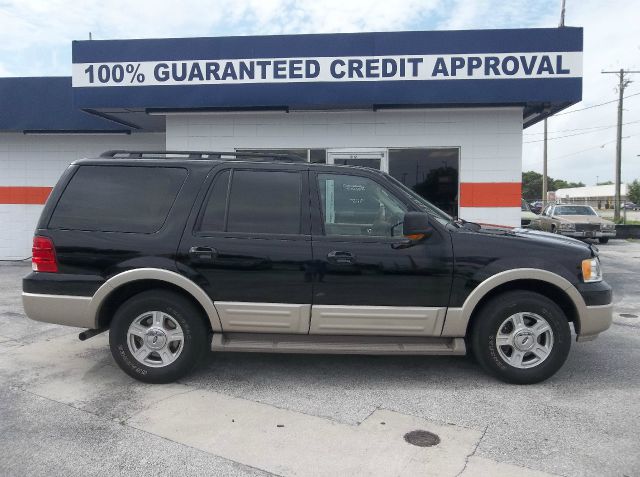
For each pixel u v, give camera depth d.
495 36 8.85
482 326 4.51
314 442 3.54
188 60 9.25
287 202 4.59
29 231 12.70
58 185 4.71
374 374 4.86
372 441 3.56
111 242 4.51
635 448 3.47
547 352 4.50
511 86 8.89
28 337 6.07
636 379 4.74
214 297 4.46
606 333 6.38
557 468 3.22
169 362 4.56
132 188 4.67
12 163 12.61
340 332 4.49
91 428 3.75
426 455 3.37
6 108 11.81
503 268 4.40
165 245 4.48
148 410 4.05
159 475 3.15
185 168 4.70
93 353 5.47
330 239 4.47
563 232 20.84
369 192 4.61
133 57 9.29
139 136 12.48
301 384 4.60
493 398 4.29
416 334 4.48
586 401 4.23
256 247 4.44
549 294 4.70
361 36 8.99
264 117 9.99
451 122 9.71
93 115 11.02
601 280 4.66
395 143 9.84
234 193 4.61
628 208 72.75
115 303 4.77
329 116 9.91
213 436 3.63
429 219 4.51
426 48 8.93
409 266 4.40
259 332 4.53
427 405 4.15
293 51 9.09
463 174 9.73
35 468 3.23
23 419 3.90
